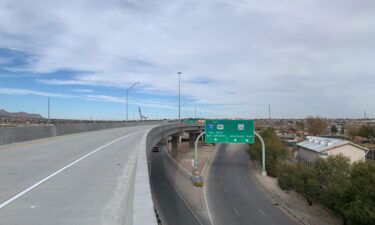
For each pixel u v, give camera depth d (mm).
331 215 36156
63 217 7031
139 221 4469
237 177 56188
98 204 8062
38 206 7871
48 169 13102
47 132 31016
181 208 33375
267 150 64250
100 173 12242
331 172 39469
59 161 15375
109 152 19281
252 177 56719
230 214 32906
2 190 9500
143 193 6141
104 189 9656
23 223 6637
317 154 61188
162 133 51812
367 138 117188
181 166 60719
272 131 90562
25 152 18891
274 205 38125
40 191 9391
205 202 37062
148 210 5012
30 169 13086
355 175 31344
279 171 49188
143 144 21828
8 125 39562
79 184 10320
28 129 26938
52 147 21906
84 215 7176
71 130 38375
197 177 47438
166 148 90812
